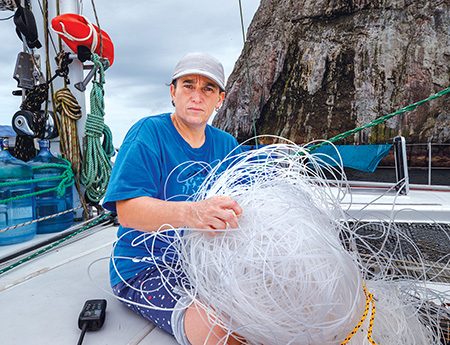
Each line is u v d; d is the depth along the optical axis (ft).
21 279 4.47
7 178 5.48
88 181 7.01
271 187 3.29
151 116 4.09
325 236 2.83
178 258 3.42
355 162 8.71
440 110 35.65
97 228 6.98
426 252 4.21
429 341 3.02
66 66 6.90
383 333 2.80
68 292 4.12
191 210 2.96
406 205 5.66
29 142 6.75
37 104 6.71
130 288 3.55
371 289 3.15
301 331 2.58
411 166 31.45
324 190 3.45
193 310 3.00
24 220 5.65
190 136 4.06
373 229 4.74
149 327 3.37
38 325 3.40
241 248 2.79
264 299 2.67
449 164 31.83
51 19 7.10
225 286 2.76
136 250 3.67
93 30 6.92
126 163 3.42
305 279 2.60
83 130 7.32
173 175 3.81
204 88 3.80
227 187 3.44
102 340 3.15
